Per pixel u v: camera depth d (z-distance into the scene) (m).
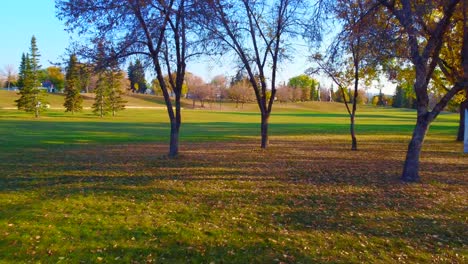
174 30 14.61
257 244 6.19
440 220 7.64
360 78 19.72
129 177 11.52
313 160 15.85
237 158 16.08
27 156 15.95
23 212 7.56
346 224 7.31
